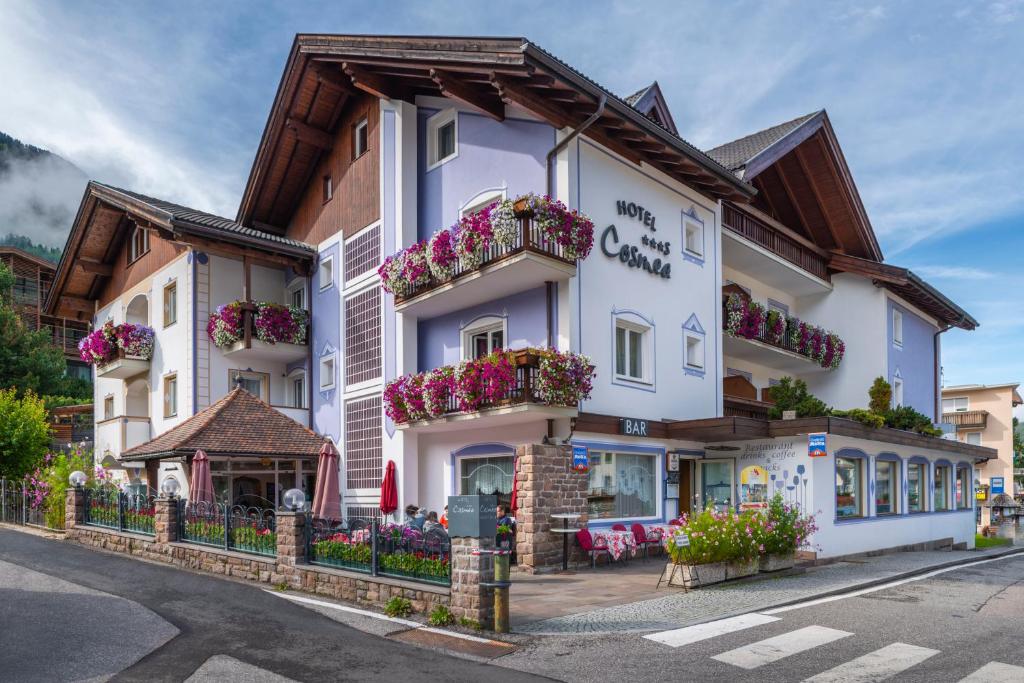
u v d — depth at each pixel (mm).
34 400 24594
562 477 14227
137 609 10320
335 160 21359
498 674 7188
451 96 15648
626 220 16500
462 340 17141
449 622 9117
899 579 13375
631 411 16078
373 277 19203
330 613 9867
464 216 17000
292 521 11742
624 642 8305
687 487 18266
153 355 23828
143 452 17344
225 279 22453
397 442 17656
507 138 16234
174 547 14375
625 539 14539
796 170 24125
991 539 28625
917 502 21188
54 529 19375
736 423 15477
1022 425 61344
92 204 24969
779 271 23516
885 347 24484
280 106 20562
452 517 9242
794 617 9609
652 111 18984
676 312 17750
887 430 17984
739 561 12461
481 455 16172
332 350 20844
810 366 24469
